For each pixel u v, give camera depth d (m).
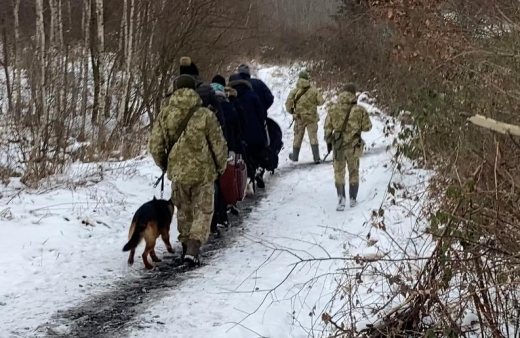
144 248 7.14
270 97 10.79
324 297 5.56
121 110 16.72
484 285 3.90
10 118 14.37
